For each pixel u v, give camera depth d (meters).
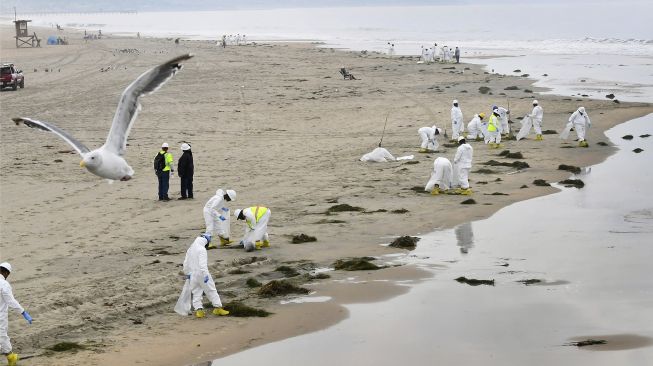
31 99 68.31
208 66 99.81
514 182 36.50
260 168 40.22
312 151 44.88
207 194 34.28
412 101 65.44
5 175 38.31
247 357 17.12
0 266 16.73
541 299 20.86
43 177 37.88
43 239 26.98
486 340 18.02
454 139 47.72
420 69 95.94
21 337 18.03
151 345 17.67
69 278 22.48
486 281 22.31
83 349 17.33
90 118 57.44
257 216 25.47
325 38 192.00
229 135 50.59
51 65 103.19
